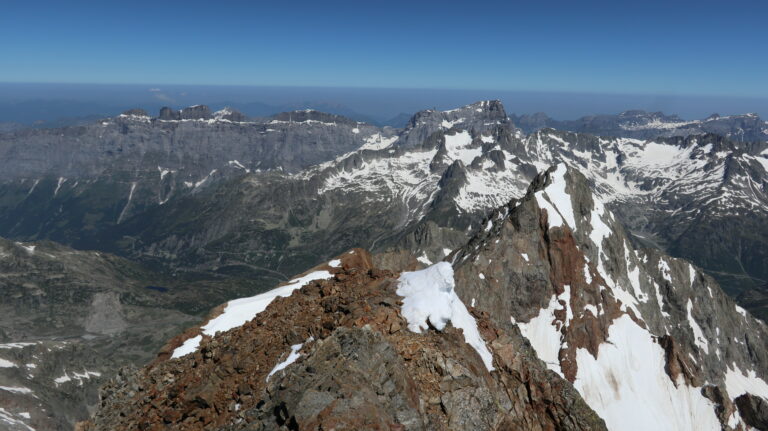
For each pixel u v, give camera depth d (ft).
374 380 106.73
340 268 266.36
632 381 508.94
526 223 593.42
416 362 119.65
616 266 639.35
